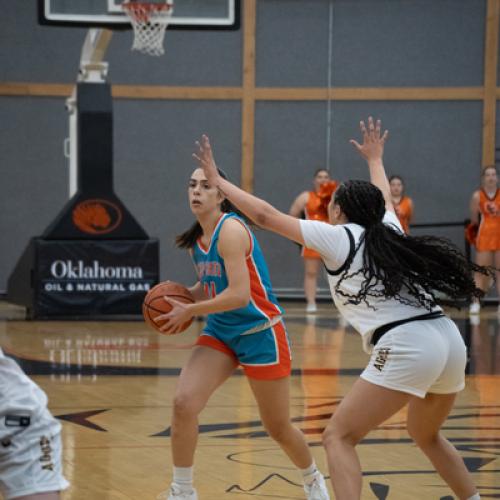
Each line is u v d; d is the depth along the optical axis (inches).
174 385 570.6
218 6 887.7
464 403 517.3
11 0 1196.5
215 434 438.0
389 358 275.3
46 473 192.1
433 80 1222.9
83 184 919.0
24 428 191.9
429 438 297.4
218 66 1223.5
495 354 711.7
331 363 661.3
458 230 1217.4
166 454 400.2
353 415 276.2
